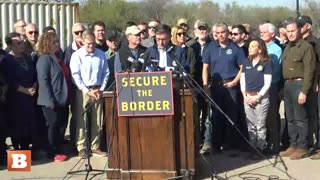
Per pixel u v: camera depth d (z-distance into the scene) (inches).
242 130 299.4
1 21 603.5
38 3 620.4
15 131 277.4
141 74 228.1
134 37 270.2
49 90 275.0
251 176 247.4
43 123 287.3
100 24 305.0
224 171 257.4
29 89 277.3
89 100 280.7
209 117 262.2
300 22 275.7
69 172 243.6
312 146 289.6
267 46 289.4
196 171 246.5
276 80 285.3
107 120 237.3
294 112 275.6
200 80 305.7
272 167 262.4
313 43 278.2
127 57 262.5
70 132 298.4
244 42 310.2
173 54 254.2
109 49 301.0
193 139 232.5
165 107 227.9
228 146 302.8
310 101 278.1
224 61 291.4
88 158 242.1
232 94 291.0
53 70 275.7
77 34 296.2
